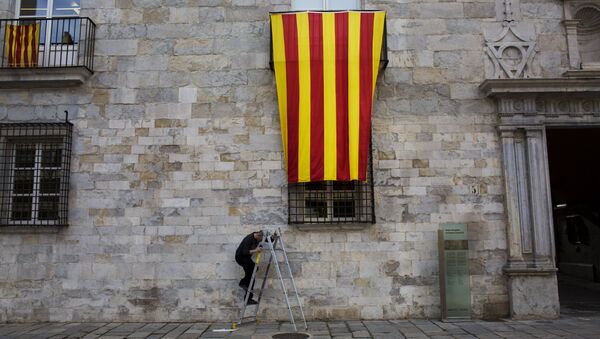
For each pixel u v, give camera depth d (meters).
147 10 9.96
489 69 9.77
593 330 8.02
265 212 9.38
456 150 9.56
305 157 9.21
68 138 9.58
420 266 9.25
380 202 9.41
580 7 9.92
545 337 7.56
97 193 9.47
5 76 9.50
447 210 9.41
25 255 9.33
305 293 9.16
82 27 9.86
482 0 9.95
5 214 9.48
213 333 8.12
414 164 9.52
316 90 9.34
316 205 9.57
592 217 15.72
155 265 9.27
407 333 7.93
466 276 8.98
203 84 9.75
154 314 9.15
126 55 9.84
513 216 9.30
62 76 9.52
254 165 9.51
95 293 9.22
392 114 9.63
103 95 9.73
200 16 9.93
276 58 9.44
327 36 9.46
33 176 9.65
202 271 9.24
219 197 9.44
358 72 9.38
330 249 9.27
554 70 9.75
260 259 9.21
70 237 9.35
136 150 9.58
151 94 9.72
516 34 9.83
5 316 9.18
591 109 9.57
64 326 8.77
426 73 9.75
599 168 13.56
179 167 9.52
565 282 15.66
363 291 9.18
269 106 9.66
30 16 10.28
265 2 9.95
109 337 7.91
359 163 9.16
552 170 14.37
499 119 9.59
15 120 9.67
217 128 9.62
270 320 9.09
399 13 9.89
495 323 8.65
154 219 9.39
